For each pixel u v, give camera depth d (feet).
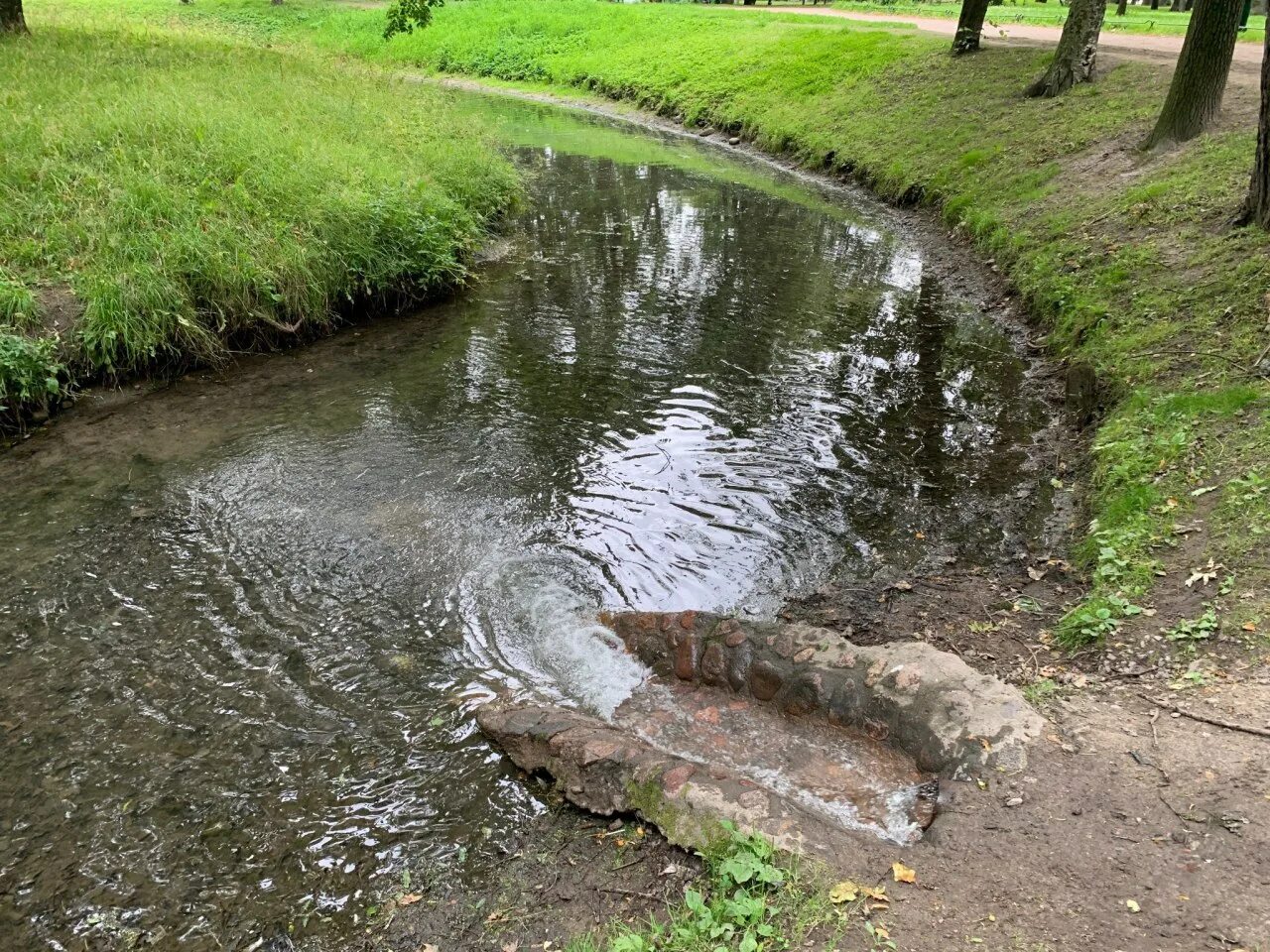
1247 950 8.84
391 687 15.72
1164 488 18.03
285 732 14.67
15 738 14.49
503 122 80.28
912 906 9.91
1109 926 9.37
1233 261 25.82
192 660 16.35
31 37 59.57
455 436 25.08
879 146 57.72
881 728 13.38
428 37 116.26
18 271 27.99
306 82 57.52
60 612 17.66
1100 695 13.25
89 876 12.15
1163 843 10.34
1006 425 25.18
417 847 12.47
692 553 19.63
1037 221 37.68
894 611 17.26
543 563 19.34
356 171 39.32
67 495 22.02
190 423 25.88
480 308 35.88
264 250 31.63
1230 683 12.80
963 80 60.44
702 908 10.09
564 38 109.70
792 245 44.88
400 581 18.74
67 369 26.66
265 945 11.13
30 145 34.55
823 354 30.86
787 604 17.80
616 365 30.07
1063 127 46.26
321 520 20.97
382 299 35.19
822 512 21.20
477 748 14.30
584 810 12.84
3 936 11.32
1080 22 50.01
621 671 16.02
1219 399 19.94
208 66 56.80
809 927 9.78
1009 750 12.13
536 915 11.15
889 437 24.80
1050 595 17.11
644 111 86.99
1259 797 10.72
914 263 41.60
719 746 13.93
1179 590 15.15
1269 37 25.29
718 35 93.86
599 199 54.19
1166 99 39.52
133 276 28.37
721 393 27.81
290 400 27.50
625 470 23.22
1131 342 24.76
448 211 39.75
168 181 33.91
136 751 14.25
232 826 12.89
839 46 77.46
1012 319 33.04
